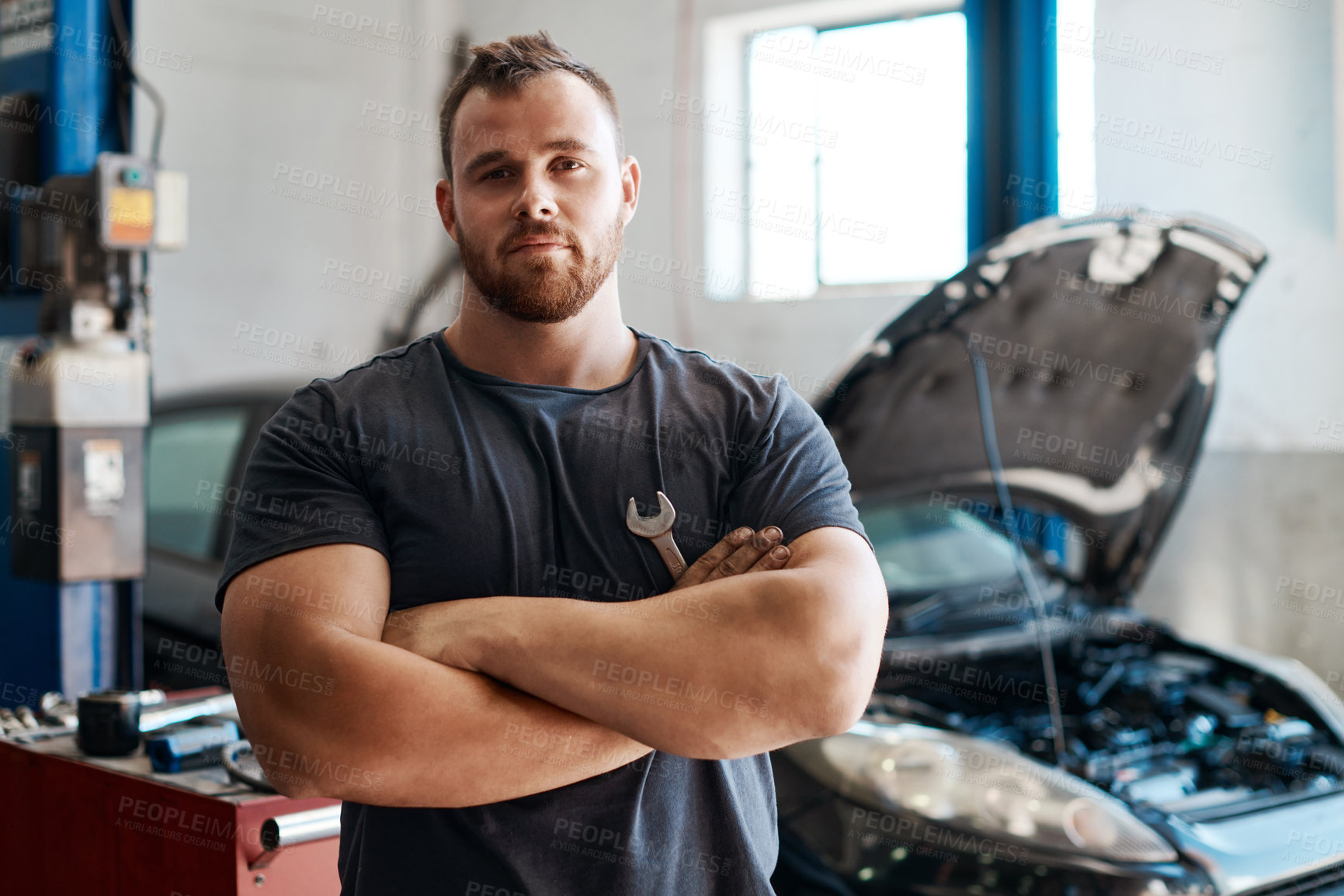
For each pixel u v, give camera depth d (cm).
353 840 106
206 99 480
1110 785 189
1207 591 402
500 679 96
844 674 97
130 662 232
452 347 112
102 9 235
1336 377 372
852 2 461
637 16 515
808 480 109
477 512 102
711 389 113
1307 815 177
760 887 106
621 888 99
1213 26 386
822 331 469
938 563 257
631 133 519
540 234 102
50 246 215
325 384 108
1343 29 363
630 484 105
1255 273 225
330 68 525
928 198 455
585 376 110
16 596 231
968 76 411
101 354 215
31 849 155
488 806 98
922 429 226
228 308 486
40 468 213
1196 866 154
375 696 92
